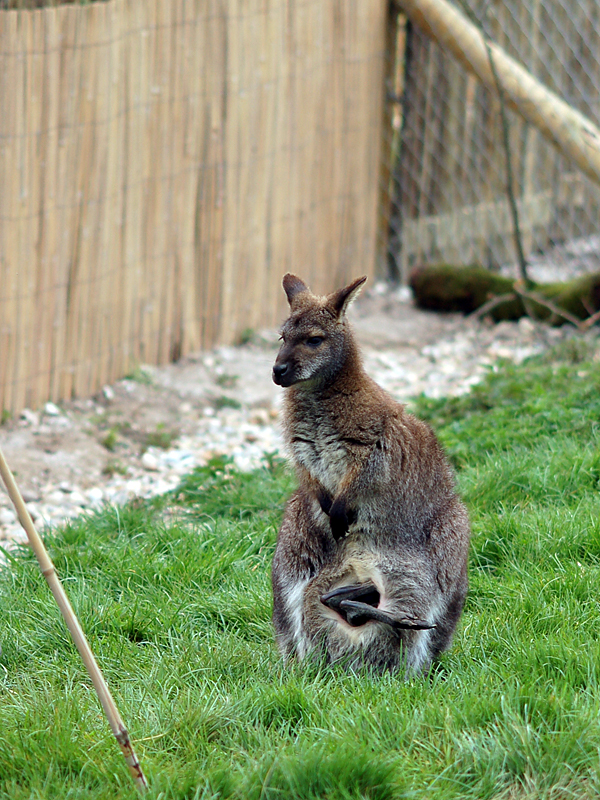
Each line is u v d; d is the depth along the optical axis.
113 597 8.20
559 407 10.80
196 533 9.16
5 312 12.05
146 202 13.59
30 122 11.80
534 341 15.24
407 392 13.62
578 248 19.66
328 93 15.89
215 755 5.65
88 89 12.39
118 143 12.98
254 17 14.28
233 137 14.47
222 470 10.81
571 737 5.50
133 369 13.99
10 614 7.83
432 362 14.88
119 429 12.67
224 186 14.56
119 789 5.33
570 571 7.77
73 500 10.80
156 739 5.86
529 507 9.07
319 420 7.03
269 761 5.39
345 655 6.80
